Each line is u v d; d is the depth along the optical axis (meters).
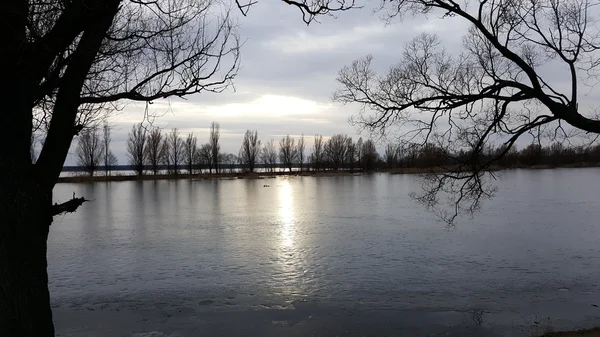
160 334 10.86
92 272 16.92
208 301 13.41
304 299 13.53
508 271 16.55
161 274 16.55
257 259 18.81
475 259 18.41
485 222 28.14
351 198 46.88
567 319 11.66
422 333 10.84
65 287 14.98
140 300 13.53
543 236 23.22
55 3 4.28
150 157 93.75
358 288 14.62
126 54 5.76
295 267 17.41
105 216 33.53
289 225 28.22
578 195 44.66
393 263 17.92
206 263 18.19
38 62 4.13
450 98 10.41
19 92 4.03
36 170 4.23
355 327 11.27
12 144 3.96
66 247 21.67
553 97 9.84
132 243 22.55
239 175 105.12
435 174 12.87
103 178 86.62
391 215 32.53
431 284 14.99
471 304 12.98
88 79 5.59
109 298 13.74
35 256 4.04
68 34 4.20
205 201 45.38
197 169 107.69
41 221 4.20
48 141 4.33
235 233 25.34
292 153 119.62
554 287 14.57
